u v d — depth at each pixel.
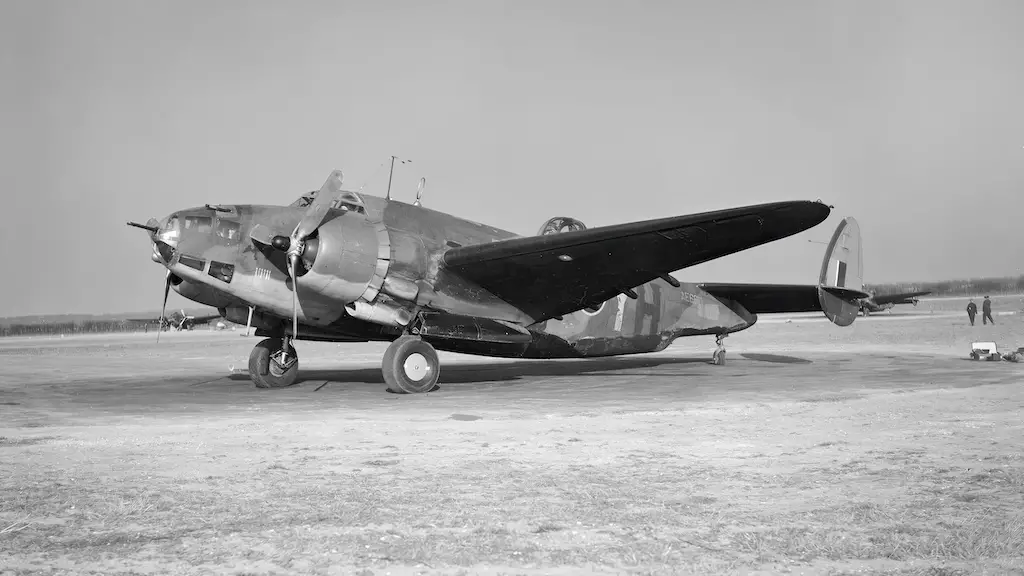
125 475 6.11
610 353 17.73
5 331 84.94
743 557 4.02
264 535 4.41
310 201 14.26
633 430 8.61
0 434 8.39
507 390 13.73
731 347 29.88
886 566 3.88
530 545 4.23
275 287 13.54
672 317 18.70
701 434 8.26
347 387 14.77
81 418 9.91
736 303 20.23
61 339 58.75
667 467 6.44
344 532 4.47
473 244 14.74
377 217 13.76
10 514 4.83
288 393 13.54
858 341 32.00
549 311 15.54
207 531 4.48
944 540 4.27
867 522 4.66
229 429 8.79
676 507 5.05
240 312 14.85
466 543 4.27
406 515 4.86
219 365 23.89
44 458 6.89
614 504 5.15
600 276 14.23
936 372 16.34
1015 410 9.90
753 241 12.81
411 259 13.62
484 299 14.70
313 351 35.56
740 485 5.72
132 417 9.99
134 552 4.08
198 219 13.07
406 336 13.42
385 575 3.76
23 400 12.48
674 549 4.16
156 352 33.97
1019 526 4.53
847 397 11.68
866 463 6.50
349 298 13.17
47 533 4.42
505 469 6.38
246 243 13.30
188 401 12.16
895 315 61.28
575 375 17.36
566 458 6.88
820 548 4.15
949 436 7.86
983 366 18.02
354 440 7.96
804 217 11.99
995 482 5.71
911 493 5.39
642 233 12.56
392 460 6.80
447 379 16.30
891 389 12.78
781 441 7.73
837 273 19.39
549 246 13.09
